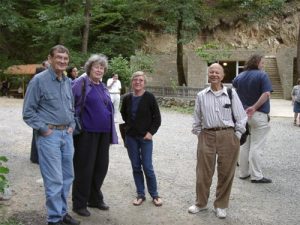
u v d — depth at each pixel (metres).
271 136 11.20
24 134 10.17
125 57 26.17
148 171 5.12
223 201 4.84
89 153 4.64
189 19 23.55
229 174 4.76
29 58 28.55
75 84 4.62
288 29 30.45
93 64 4.62
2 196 5.11
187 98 19.34
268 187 6.12
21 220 4.46
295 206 5.30
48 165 4.08
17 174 6.30
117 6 25.88
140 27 29.05
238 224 4.65
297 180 6.55
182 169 7.10
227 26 30.16
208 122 4.74
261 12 27.08
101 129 4.68
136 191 5.56
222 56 25.30
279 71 27.48
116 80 11.31
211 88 4.77
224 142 4.70
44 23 26.84
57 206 4.14
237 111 4.72
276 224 4.67
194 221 4.70
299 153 8.80
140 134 5.02
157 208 5.09
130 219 4.71
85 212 4.71
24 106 4.04
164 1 23.53
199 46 29.50
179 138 10.41
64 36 23.70
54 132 4.12
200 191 4.94
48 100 4.07
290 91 26.12
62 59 4.07
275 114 16.98
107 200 5.34
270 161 7.96
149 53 28.62
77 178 4.68
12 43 28.67
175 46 29.44
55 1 26.11
